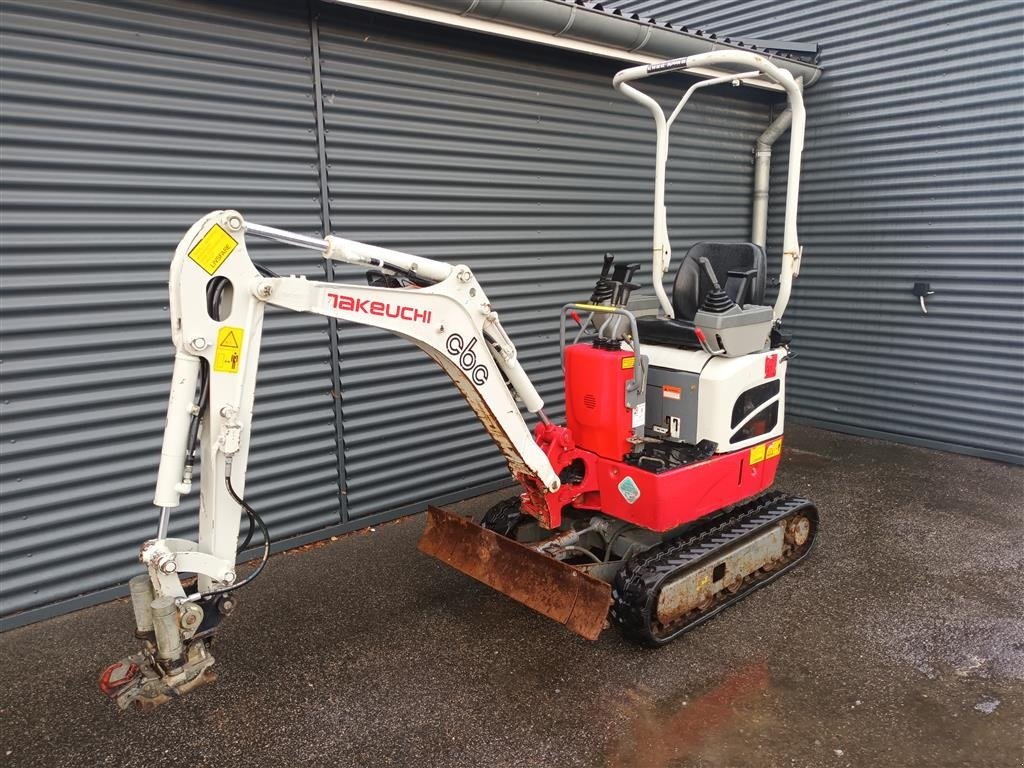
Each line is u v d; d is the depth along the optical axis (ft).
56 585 12.37
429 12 13.96
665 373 12.14
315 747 8.93
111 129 11.68
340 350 14.93
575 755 8.65
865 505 16.37
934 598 12.12
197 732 9.27
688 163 21.33
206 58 12.39
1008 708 9.30
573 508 12.76
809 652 10.69
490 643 11.21
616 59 17.67
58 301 11.61
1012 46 18.10
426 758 8.68
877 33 20.51
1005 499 16.65
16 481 11.68
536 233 17.78
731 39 19.69
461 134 15.89
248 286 7.86
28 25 10.77
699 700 9.65
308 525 15.08
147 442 12.87
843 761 8.43
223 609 7.95
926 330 20.83
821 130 22.29
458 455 17.17
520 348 18.02
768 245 24.16
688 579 11.07
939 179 19.92
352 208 14.61
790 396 24.36
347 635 11.51
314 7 13.35
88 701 9.96
